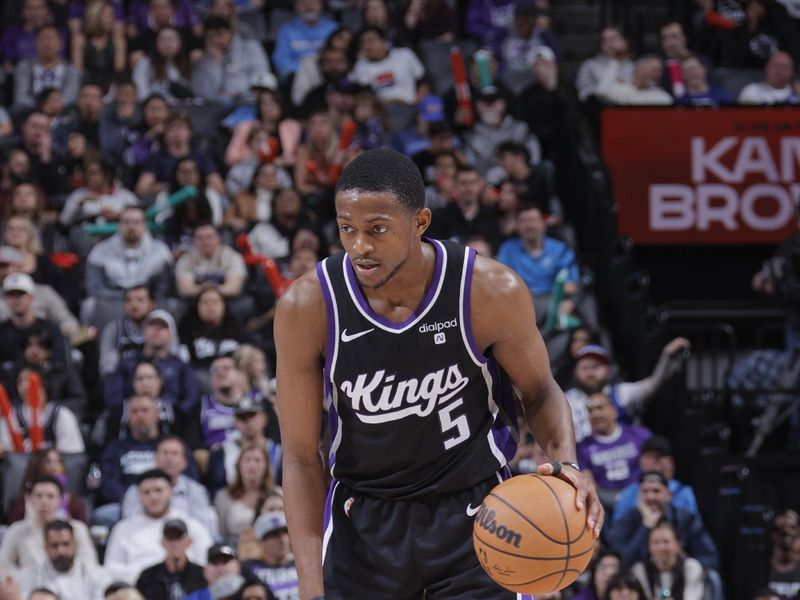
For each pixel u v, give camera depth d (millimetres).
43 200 16641
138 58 19750
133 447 13477
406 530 5375
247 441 13148
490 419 5391
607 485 13789
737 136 17688
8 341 14367
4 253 15523
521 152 17328
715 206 17719
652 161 17688
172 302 15430
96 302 15453
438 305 5105
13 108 19016
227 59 19672
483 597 5348
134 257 15750
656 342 15500
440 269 5105
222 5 19734
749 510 13664
